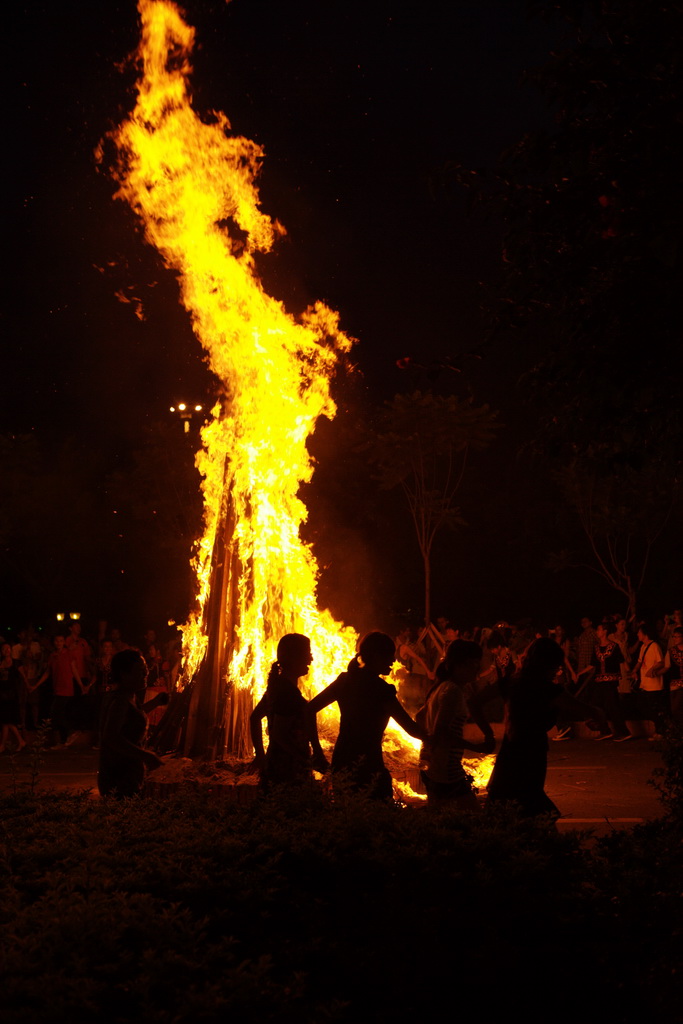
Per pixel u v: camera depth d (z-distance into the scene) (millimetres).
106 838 4281
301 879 3863
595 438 5082
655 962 3766
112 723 6711
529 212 4797
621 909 3854
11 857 4090
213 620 11320
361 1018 3438
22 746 17953
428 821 4391
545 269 4805
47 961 3041
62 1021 2832
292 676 6777
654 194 4441
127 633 36219
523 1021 3561
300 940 3592
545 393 5156
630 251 4484
